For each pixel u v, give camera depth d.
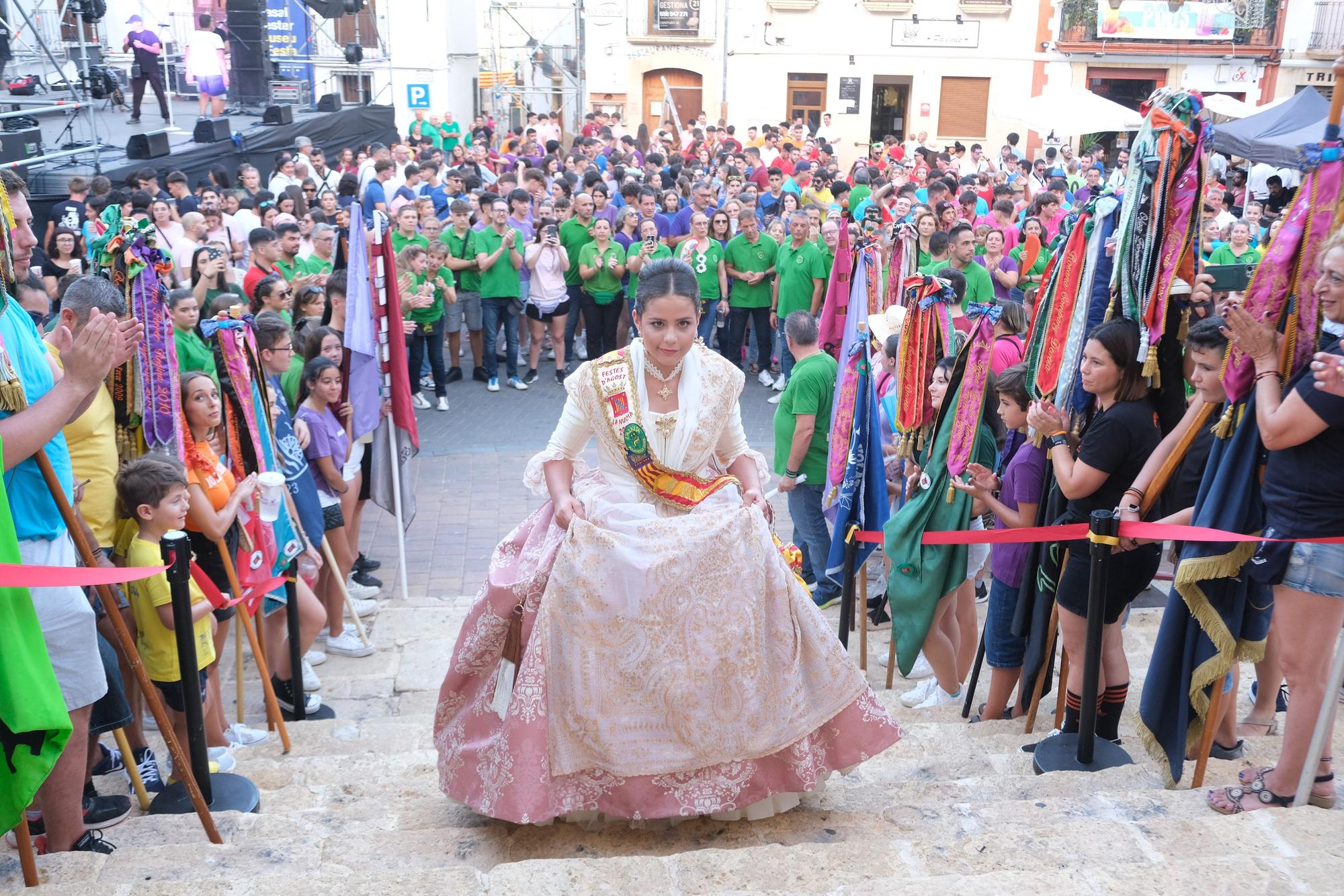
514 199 12.85
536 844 3.54
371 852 3.48
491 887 3.04
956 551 5.32
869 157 24.45
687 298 3.46
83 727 3.47
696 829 3.60
